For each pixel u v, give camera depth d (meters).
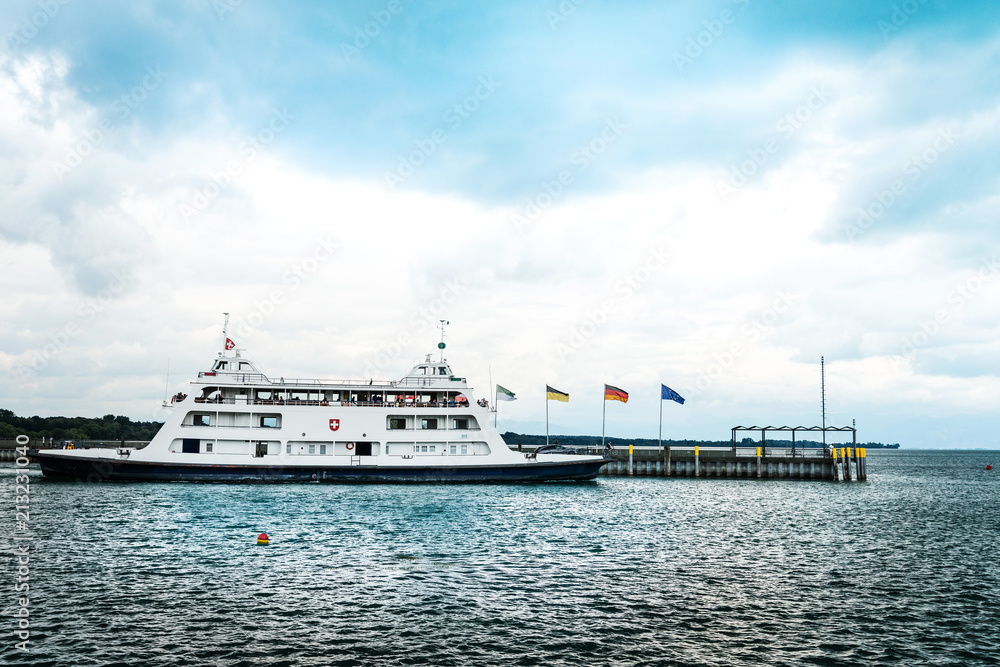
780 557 42.25
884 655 25.25
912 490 95.00
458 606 30.36
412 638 26.22
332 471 72.62
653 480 98.75
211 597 30.89
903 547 46.44
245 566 36.75
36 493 63.09
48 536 43.31
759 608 30.81
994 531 54.66
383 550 41.50
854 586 34.91
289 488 69.31
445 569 37.16
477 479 76.88
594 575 36.50
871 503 75.19
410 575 35.66
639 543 46.00
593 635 26.92
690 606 30.97
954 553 44.41
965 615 30.06
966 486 107.38
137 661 23.39
